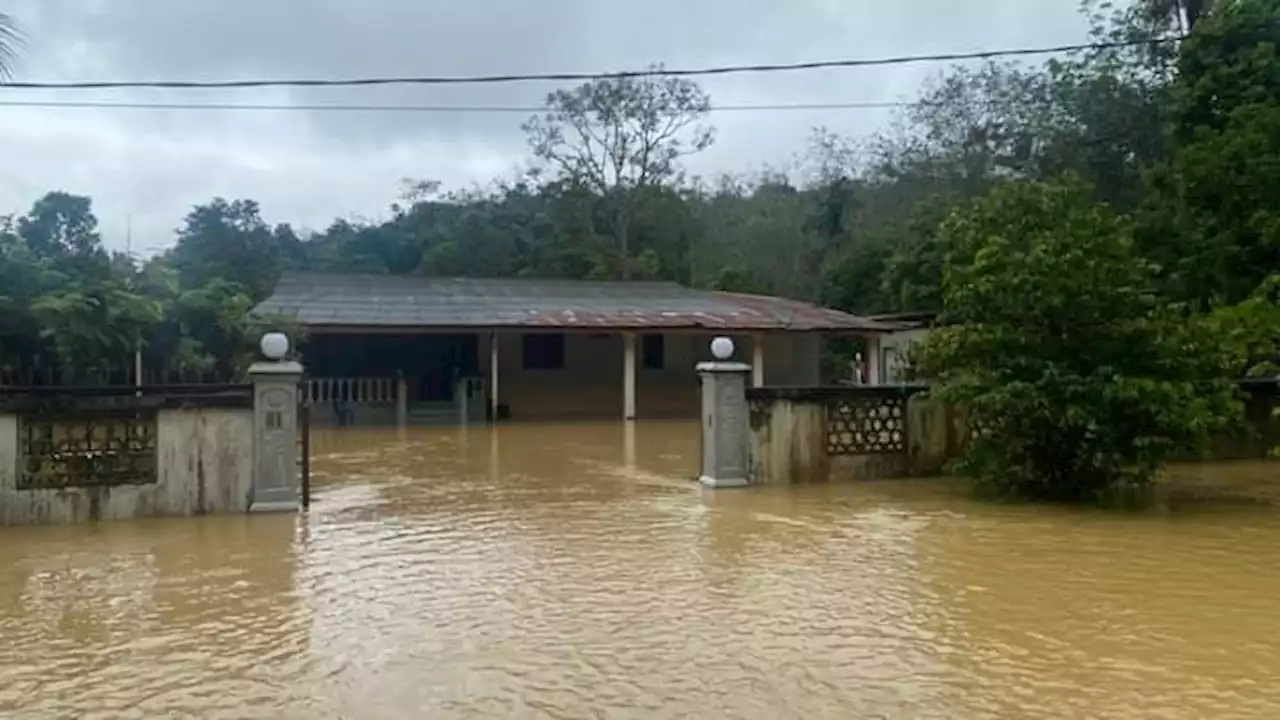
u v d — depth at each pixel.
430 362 21.30
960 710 3.33
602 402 22.05
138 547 6.33
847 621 4.48
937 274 23.42
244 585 5.27
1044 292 7.66
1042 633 4.28
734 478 9.18
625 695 3.49
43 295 11.30
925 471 9.76
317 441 14.73
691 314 20.78
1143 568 5.61
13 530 6.93
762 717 3.27
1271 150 11.61
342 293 21.19
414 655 3.99
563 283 24.91
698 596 4.97
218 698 3.50
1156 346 7.81
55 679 3.72
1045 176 22.72
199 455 7.60
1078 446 8.05
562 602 4.86
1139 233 13.01
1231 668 3.80
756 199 38.25
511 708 3.37
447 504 8.25
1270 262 12.03
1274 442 11.30
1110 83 21.59
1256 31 12.98
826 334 20.56
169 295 13.19
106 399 7.31
